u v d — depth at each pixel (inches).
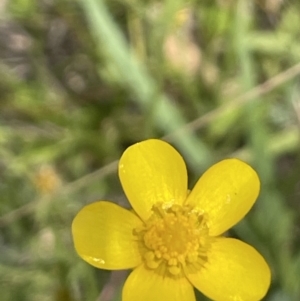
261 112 4.2
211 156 4.2
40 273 3.8
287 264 3.7
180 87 4.6
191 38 4.7
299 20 4.5
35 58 4.7
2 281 3.8
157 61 4.4
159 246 2.5
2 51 4.9
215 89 4.5
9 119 4.5
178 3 4.1
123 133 4.5
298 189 4.4
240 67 4.2
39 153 4.4
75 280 3.7
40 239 4.2
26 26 4.7
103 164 4.5
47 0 4.5
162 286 2.4
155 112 4.1
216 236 2.5
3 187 4.2
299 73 3.9
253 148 3.9
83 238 2.3
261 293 2.4
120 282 4.1
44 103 4.5
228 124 4.4
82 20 4.6
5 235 4.2
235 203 2.5
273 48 4.4
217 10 4.5
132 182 2.5
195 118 4.5
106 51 4.4
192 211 2.5
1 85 4.5
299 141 4.4
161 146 2.5
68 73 4.7
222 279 2.5
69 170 4.5
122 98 4.6
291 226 4.2
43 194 4.1
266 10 4.6
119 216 2.4
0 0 4.5
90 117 4.5
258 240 3.8
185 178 2.5
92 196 4.3
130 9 4.4
